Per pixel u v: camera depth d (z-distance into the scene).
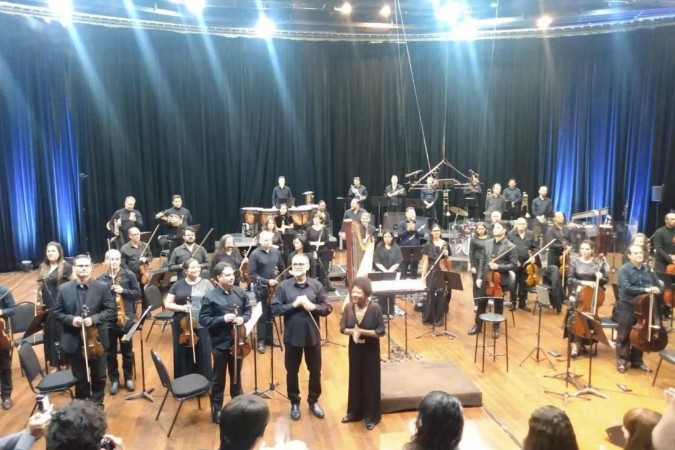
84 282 5.54
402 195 14.54
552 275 9.27
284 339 5.57
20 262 12.50
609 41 14.99
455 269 12.49
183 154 14.42
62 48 12.66
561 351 7.48
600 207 15.66
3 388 5.86
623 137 15.20
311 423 5.46
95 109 13.23
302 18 14.23
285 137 15.49
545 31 15.30
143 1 12.49
